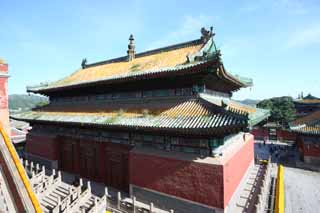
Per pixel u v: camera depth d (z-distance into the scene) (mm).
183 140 16469
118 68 26625
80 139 24656
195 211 15289
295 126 38250
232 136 18578
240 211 16781
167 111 16938
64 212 16406
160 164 17234
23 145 43250
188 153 16203
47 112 28062
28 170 26562
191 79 16906
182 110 16219
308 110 74375
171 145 17125
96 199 16969
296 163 37500
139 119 17266
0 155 12953
